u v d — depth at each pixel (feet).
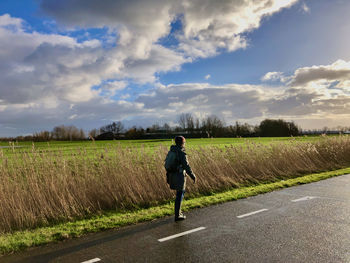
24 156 26.16
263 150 42.98
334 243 14.66
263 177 37.55
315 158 47.55
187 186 29.99
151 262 12.88
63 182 24.26
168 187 28.35
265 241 15.11
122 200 25.79
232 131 254.06
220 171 34.60
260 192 28.37
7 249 15.06
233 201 24.99
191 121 262.06
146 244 15.14
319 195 26.43
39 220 20.85
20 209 20.45
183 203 24.63
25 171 24.43
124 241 15.71
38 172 25.14
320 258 12.91
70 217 21.57
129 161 29.78
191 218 20.01
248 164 38.75
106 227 18.37
